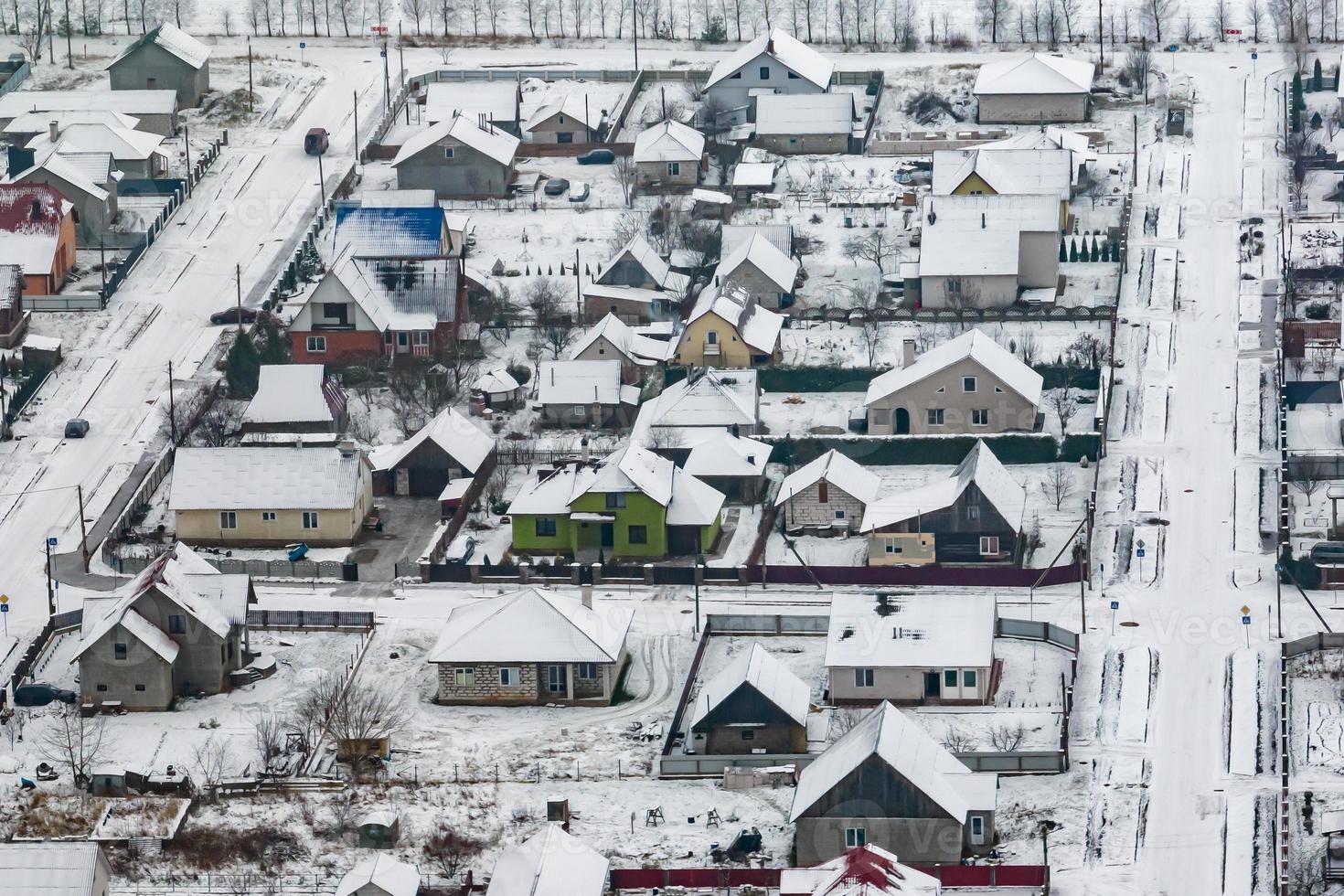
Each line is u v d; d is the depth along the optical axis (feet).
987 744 586.45
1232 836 543.80
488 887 517.55
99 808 570.05
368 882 516.32
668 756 584.40
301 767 585.22
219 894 540.11
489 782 580.30
